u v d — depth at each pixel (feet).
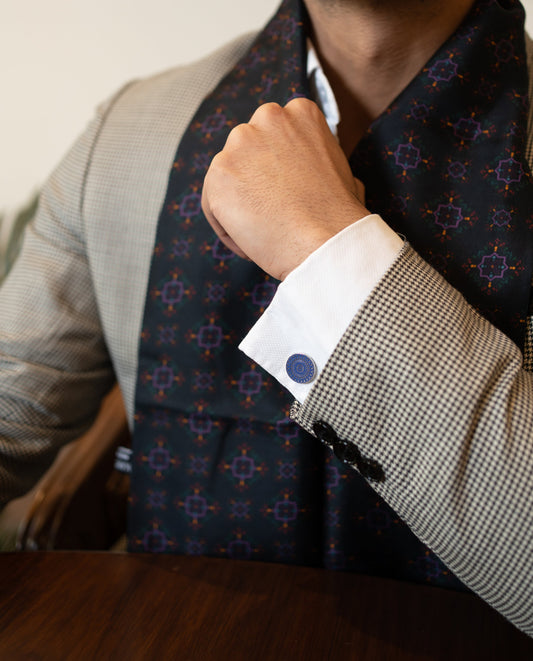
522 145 1.73
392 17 1.71
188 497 2.06
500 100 1.77
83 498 2.75
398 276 1.39
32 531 2.55
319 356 1.46
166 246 2.06
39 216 2.44
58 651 1.45
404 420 1.34
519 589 1.32
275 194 1.50
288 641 1.48
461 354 1.34
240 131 1.61
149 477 2.11
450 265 1.74
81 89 4.56
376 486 1.41
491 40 1.77
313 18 1.90
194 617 1.56
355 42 1.81
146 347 2.09
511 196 1.70
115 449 2.95
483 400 1.32
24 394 2.21
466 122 1.78
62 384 2.32
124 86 2.47
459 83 1.75
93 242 2.26
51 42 4.46
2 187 4.99
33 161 4.86
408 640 1.49
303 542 1.97
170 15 4.20
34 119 4.72
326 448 1.94
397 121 1.77
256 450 1.98
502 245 1.69
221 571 1.75
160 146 2.19
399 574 1.93
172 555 1.84
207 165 2.05
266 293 1.95
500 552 1.31
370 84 1.91
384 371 1.34
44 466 2.37
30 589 1.67
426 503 1.35
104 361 2.51
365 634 1.50
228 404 2.00
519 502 1.29
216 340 2.01
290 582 1.71
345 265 1.41
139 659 1.42
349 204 1.50
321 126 1.65
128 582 1.70
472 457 1.31
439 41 1.82
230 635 1.50
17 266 2.44
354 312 1.40
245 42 2.36
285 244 1.46
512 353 1.39
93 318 2.41
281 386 1.96
